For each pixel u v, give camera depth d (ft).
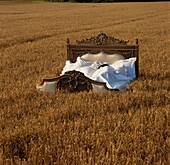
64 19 130.52
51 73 36.11
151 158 15.08
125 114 21.03
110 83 30.30
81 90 27.94
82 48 34.94
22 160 15.29
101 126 18.98
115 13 161.38
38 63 42.75
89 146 16.34
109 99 24.39
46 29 92.53
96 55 34.73
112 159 14.58
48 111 21.79
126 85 30.14
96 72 31.53
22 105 23.38
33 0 350.64
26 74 35.86
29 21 124.47
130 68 33.32
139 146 16.07
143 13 157.69
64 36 75.20
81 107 22.63
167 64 39.70
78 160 14.78
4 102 24.44
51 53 51.34
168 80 31.53
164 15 144.05
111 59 34.55
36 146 16.21
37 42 65.36
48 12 185.78
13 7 243.19
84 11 184.14
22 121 20.24
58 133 17.97
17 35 77.51
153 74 34.55
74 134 17.52
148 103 23.68
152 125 18.99
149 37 70.38
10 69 38.65
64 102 24.32
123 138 17.04
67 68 33.78
